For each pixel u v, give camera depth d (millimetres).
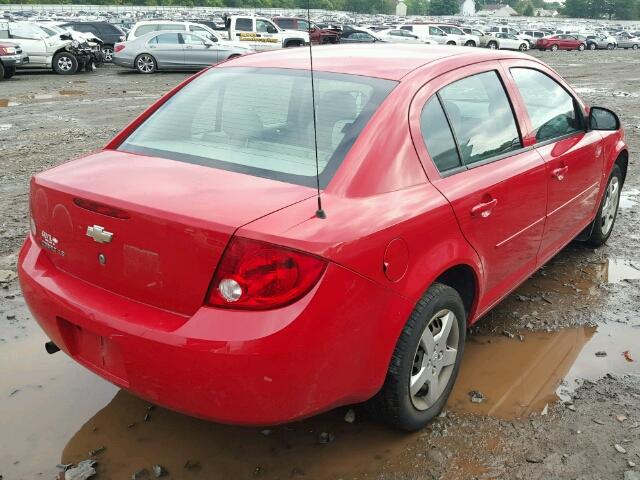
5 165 7961
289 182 2594
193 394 2291
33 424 3029
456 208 2898
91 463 2750
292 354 2219
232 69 3490
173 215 2305
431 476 2717
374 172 2641
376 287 2469
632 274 4883
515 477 2711
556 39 48750
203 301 2289
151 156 2955
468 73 3379
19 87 16969
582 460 2812
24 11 92812
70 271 2689
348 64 3240
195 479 2697
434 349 2934
